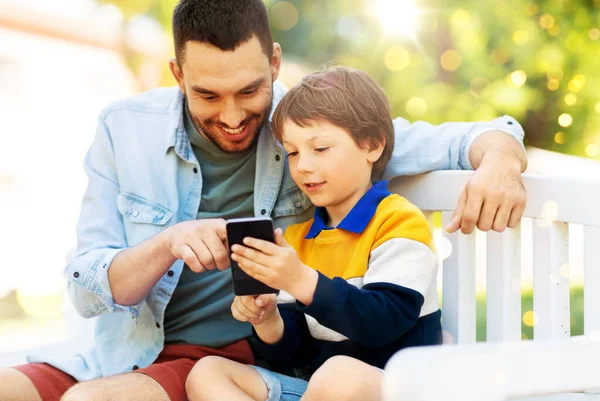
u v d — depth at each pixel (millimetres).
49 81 4539
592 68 4180
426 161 1593
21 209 3982
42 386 1441
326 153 1397
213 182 1583
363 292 1252
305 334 1422
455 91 4500
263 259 1147
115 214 1553
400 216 1368
